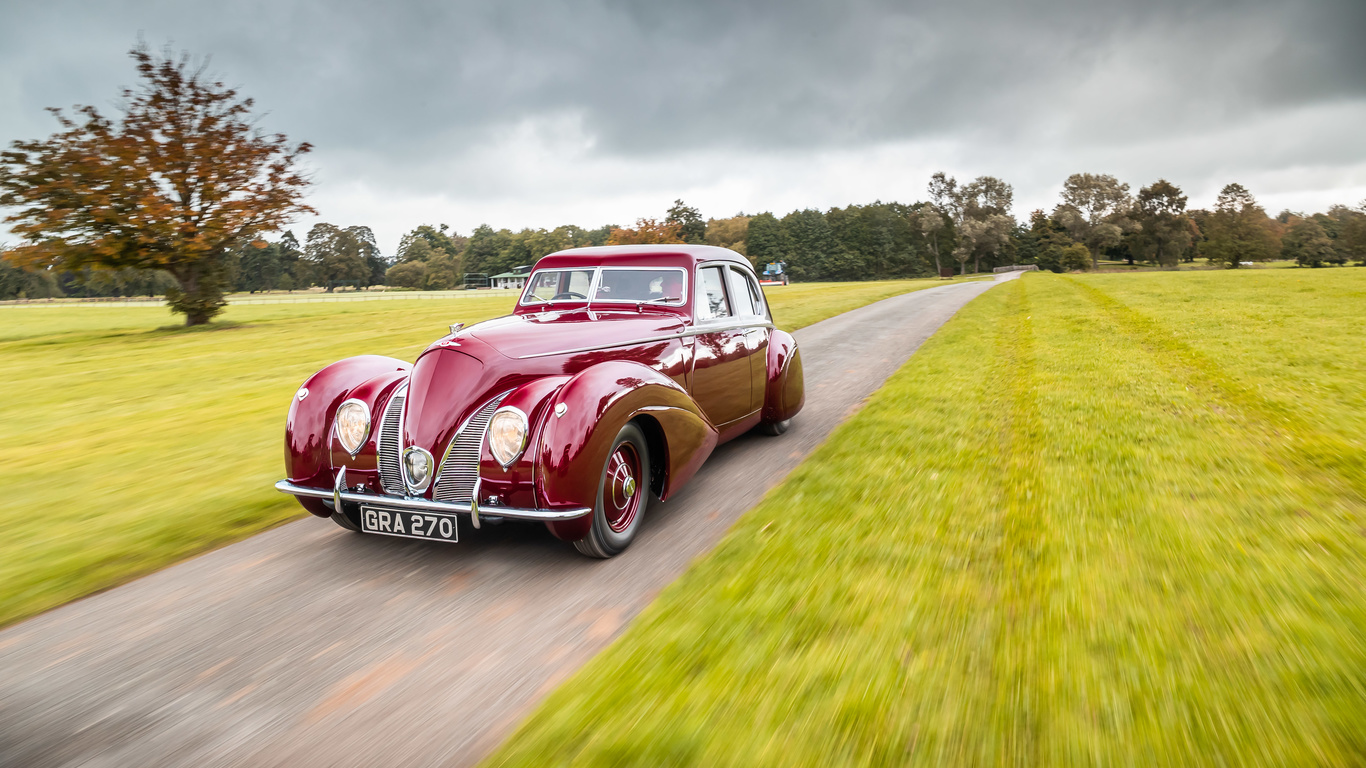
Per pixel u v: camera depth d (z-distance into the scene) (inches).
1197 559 123.8
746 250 5187.0
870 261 5123.0
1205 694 84.5
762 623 107.1
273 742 86.5
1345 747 74.4
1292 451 188.2
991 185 4574.3
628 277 192.4
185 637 115.3
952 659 94.5
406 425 137.2
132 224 946.7
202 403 363.6
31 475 226.8
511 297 2518.5
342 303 2170.3
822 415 276.1
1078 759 73.9
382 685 98.7
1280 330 447.8
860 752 76.5
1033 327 543.2
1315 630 98.7
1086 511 149.4
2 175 905.5
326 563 145.6
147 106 969.5
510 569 139.0
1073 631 100.7
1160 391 274.1
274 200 1035.9
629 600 123.4
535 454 128.8
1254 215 4153.5
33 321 1593.3
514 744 82.1
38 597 132.6
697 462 165.5
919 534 140.7
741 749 77.9
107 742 87.9
